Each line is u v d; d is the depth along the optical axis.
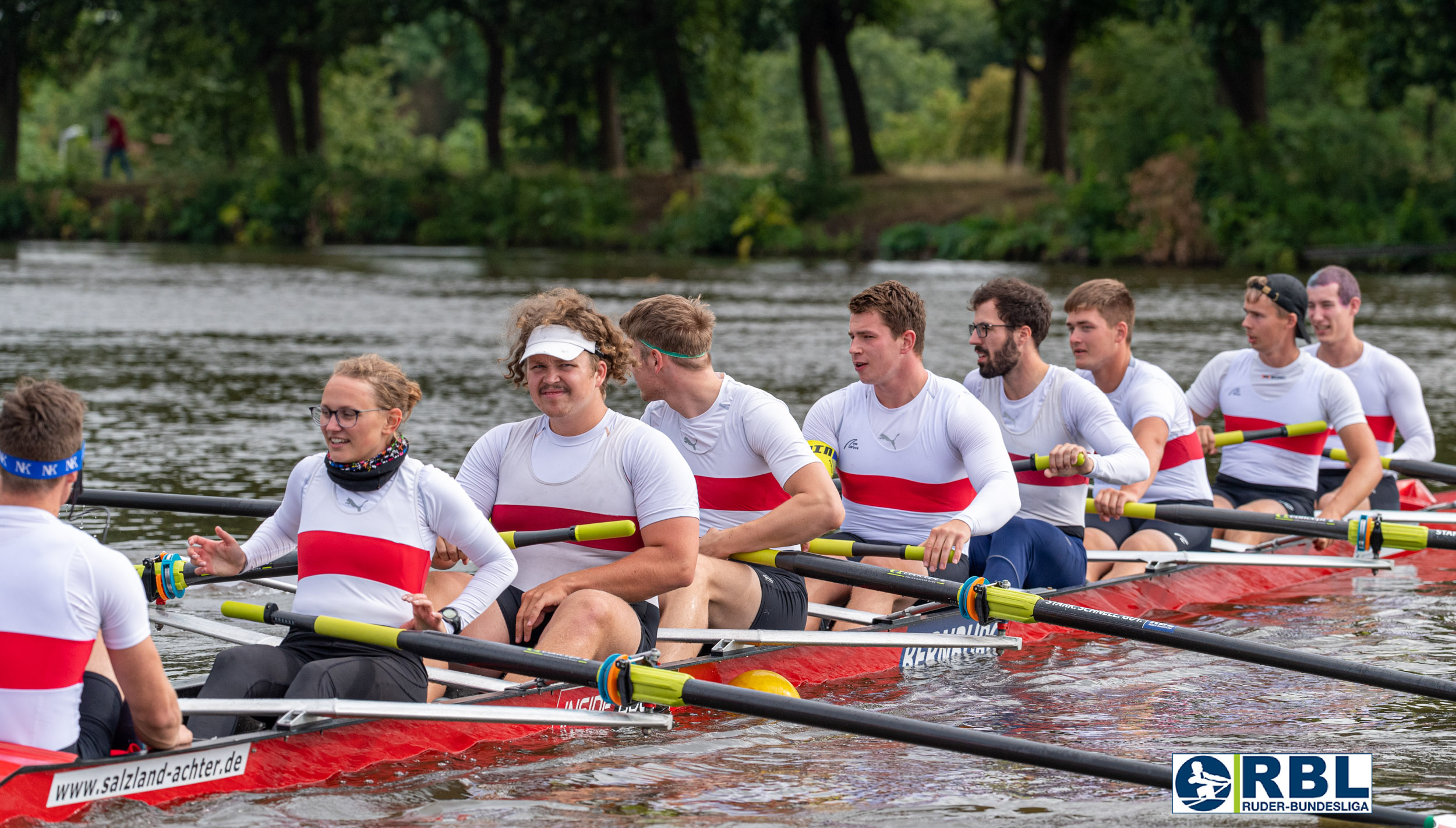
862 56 146.50
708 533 10.02
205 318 37.91
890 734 7.33
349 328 35.78
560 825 7.19
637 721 8.05
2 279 51.84
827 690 9.85
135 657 6.76
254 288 49.22
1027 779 7.97
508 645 7.96
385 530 8.02
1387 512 14.59
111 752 7.18
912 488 11.05
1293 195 62.12
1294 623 11.85
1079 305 13.05
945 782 7.91
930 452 10.95
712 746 8.50
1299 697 9.62
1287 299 14.29
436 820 7.22
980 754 7.22
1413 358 29.25
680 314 10.01
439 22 117.44
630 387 25.98
